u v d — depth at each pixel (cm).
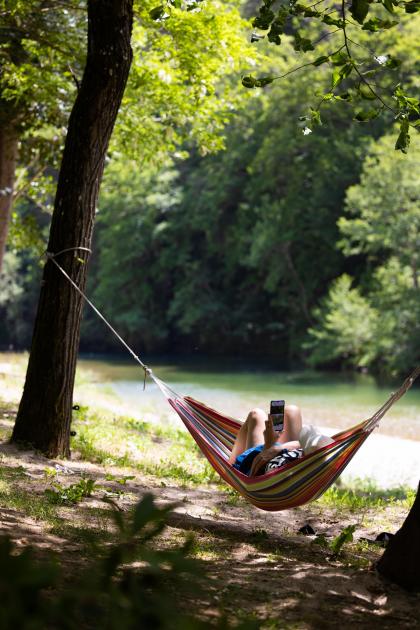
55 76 1586
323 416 2561
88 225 873
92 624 252
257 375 4000
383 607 427
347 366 4172
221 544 573
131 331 5662
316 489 623
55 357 872
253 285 5462
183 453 1100
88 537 164
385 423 2352
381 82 3975
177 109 1625
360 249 3734
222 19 1410
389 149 3500
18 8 1352
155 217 5559
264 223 4688
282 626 365
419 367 593
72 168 862
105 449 1027
